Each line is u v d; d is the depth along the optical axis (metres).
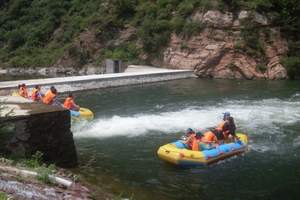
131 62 43.94
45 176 8.98
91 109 24.22
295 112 23.28
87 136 18.19
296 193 12.00
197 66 40.41
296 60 38.28
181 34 42.00
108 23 47.41
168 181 12.80
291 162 14.85
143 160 14.85
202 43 40.66
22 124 11.62
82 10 52.84
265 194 11.92
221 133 16.03
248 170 14.05
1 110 12.09
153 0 47.16
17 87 29.16
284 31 40.72
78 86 32.19
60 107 12.86
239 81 37.12
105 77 33.91
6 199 6.58
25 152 11.65
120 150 16.06
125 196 10.88
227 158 15.37
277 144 17.17
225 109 24.06
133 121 21.02
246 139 17.06
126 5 47.66
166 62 42.38
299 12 40.78
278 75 38.34
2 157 10.91
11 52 54.56
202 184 12.69
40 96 22.42
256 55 39.22
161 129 19.48
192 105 25.28
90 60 46.59
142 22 45.88
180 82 36.44
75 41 48.59
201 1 42.38
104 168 13.58
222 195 11.81
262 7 40.41
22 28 57.00
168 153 14.44
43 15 57.06
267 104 25.62
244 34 39.59
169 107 24.66
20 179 8.34
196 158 14.38
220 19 40.44
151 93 30.12
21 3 59.81
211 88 32.59
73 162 12.92
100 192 10.25
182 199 11.38
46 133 12.07
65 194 8.31
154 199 11.13
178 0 44.84
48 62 49.47
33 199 7.16
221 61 39.84
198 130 19.36
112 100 27.27
